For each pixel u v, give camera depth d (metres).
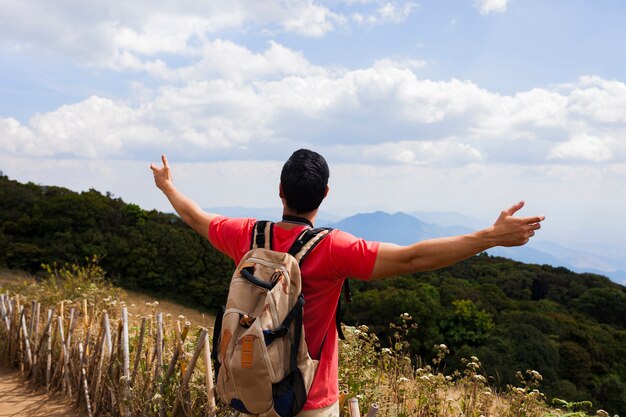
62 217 43.28
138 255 42.91
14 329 5.73
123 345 3.99
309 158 1.88
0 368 5.61
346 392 3.56
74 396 4.66
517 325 34.97
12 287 8.67
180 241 44.06
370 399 3.56
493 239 1.54
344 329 4.12
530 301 50.00
